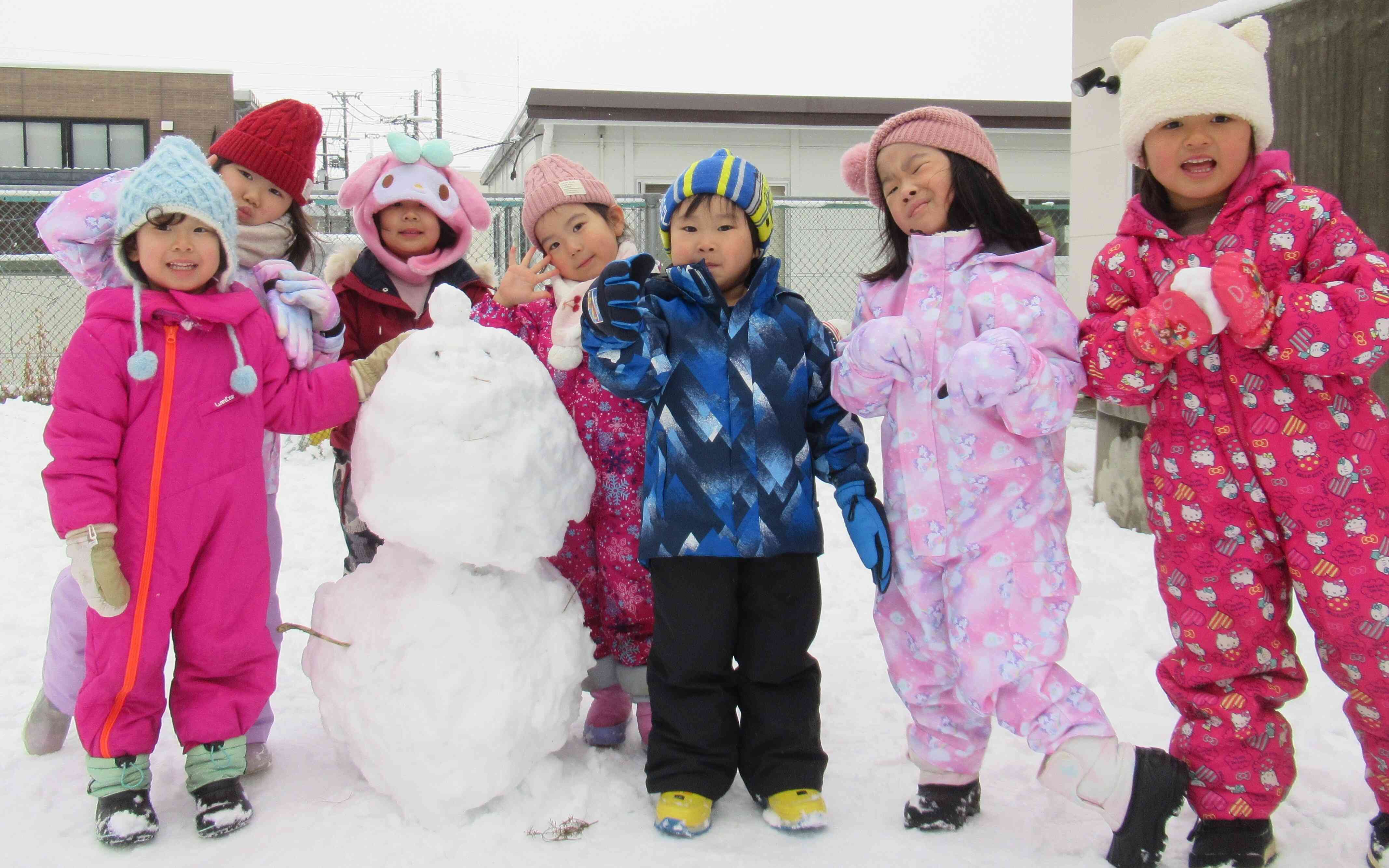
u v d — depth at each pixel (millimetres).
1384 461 2018
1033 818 2354
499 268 9203
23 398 8508
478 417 2229
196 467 2301
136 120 24625
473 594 2318
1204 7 6477
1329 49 3863
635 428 2697
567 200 2861
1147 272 2211
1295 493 2025
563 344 2652
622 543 2662
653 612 2529
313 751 2736
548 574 2521
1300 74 3977
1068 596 2191
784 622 2389
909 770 2627
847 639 3699
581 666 2441
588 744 2781
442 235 3152
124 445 2268
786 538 2346
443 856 2164
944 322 2260
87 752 2326
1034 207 11484
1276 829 2266
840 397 2346
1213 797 2111
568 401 2771
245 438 2391
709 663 2355
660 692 2396
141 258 2291
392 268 3072
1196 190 2156
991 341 2041
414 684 2232
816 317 2580
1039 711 2109
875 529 2307
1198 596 2145
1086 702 2117
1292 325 1921
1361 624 1997
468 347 2316
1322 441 2014
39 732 2670
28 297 9789
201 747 2318
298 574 4570
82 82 24312
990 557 2178
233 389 2361
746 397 2375
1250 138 2135
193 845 2230
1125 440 5020
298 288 2578
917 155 2344
